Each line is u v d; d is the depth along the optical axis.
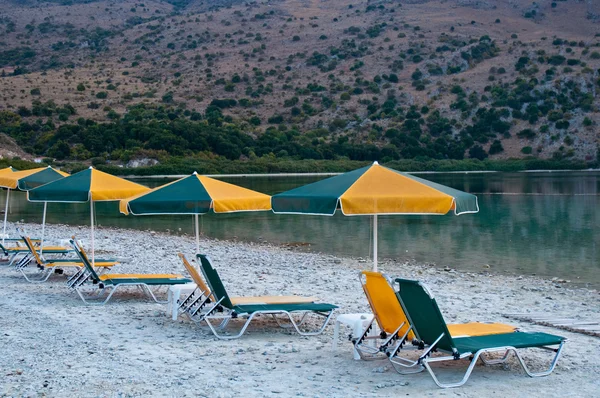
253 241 22.44
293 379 6.37
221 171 73.62
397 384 6.22
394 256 18.64
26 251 14.34
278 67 148.25
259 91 130.12
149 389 6.03
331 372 6.62
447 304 10.87
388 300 6.53
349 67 142.62
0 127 82.94
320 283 12.89
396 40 155.75
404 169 89.94
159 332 8.32
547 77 123.12
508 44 147.88
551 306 10.99
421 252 19.55
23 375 6.40
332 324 8.97
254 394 5.91
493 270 16.14
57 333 8.18
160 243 21.02
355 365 6.88
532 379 6.43
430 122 111.94
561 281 14.41
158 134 75.75
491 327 6.90
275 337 8.15
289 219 30.58
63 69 154.75
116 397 5.80
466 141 105.69
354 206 6.60
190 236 23.89
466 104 116.62
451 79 130.75
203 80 140.38
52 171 13.94
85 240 20.95
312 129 109.00
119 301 10.43
